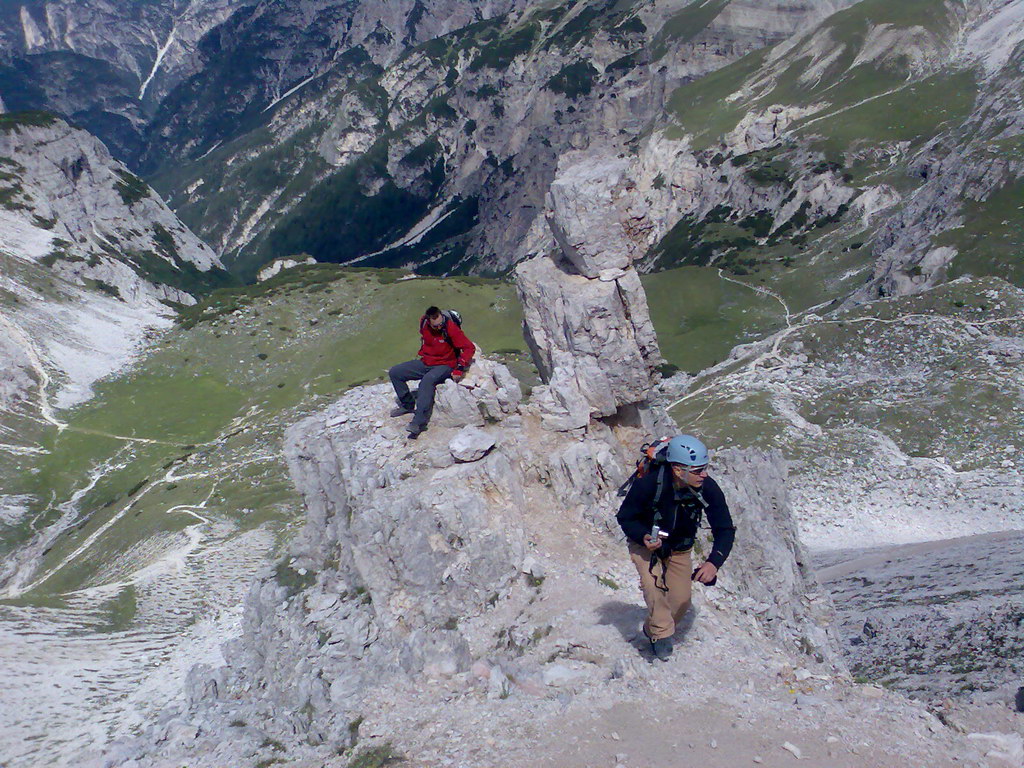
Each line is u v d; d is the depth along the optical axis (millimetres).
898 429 66625
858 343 83188
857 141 179125
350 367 122375
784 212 171000
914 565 39969
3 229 155500
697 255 170500
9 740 41562
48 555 82062
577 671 9961
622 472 16328
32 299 139125
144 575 66125
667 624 9789
